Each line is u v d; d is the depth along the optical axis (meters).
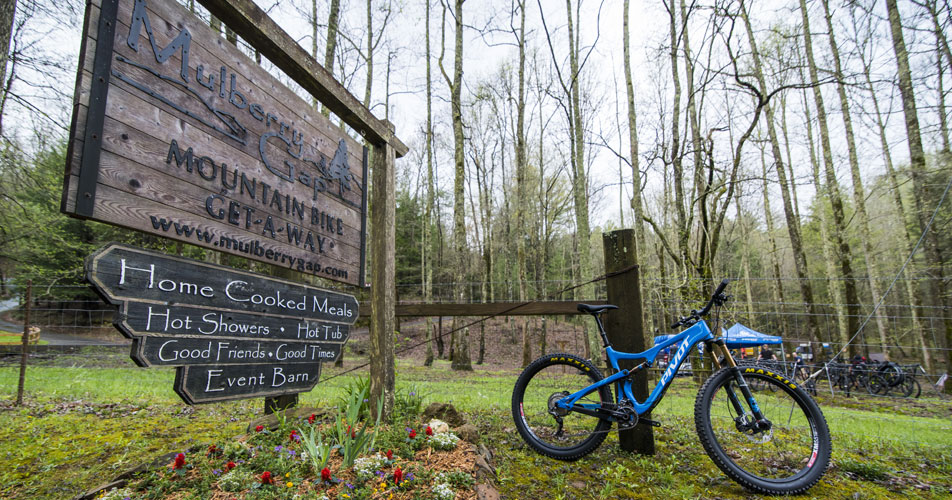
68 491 2.34
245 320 2.41
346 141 3.36
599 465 2.75
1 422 3.83
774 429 2.82
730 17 7.57
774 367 7.61
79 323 14.44
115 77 1.76
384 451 2.29
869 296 19.02
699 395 2.62
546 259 26.52
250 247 2.41
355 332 17.06
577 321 16.53
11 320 14.03
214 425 3.74
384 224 3.33
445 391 6.21
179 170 2.01
